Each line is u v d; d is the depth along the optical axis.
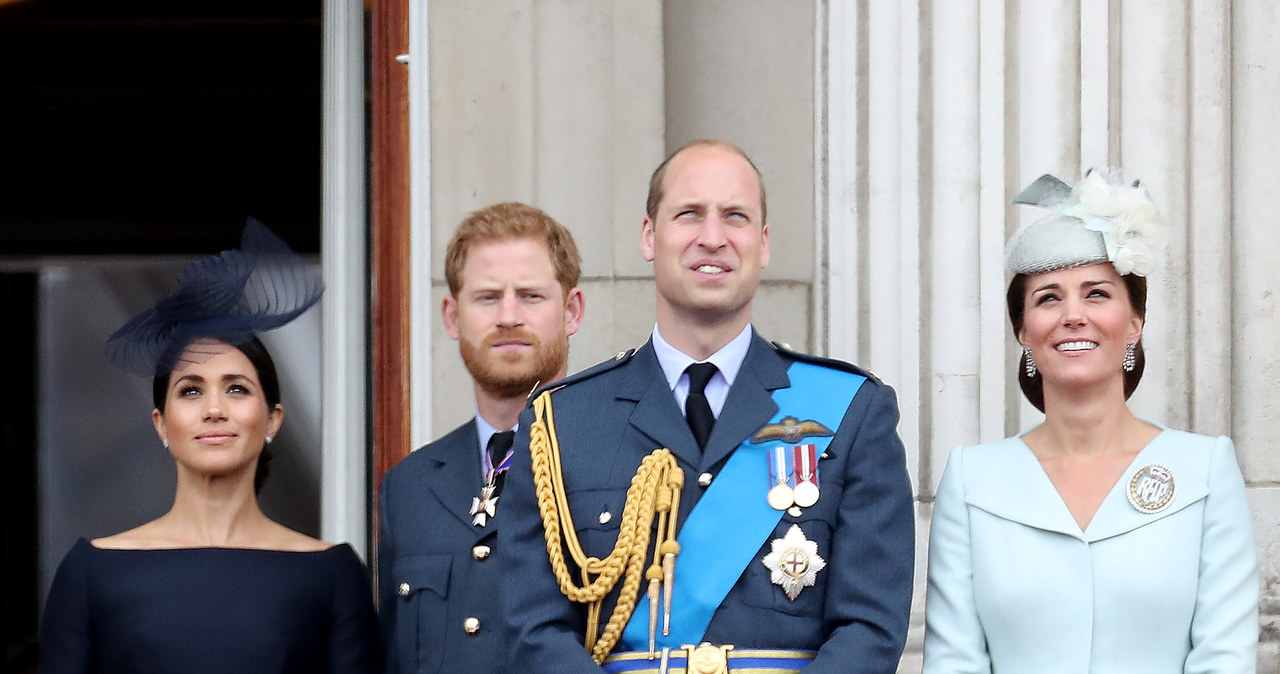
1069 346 10.57
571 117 14.68
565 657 9.14
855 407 9.70
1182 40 14.30
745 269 9.76
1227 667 9.80
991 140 14.26
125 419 24.48
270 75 23.05
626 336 14.56
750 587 9.27
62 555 24.16
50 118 23.88
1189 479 10.30
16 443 24.20
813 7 14.86
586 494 9.64
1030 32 14.27
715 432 9.66
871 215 14.39
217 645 10.27
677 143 14.92
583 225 14.62
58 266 24.80
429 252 14.62
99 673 10.31
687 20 14.98
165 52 22.44
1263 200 14.35
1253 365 14.24
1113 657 10.04
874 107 14.41
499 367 11.37
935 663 10.39
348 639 10.84
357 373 15.53
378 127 15.14
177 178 24.94
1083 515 10.40
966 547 10.61
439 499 11.33
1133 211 10.60
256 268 11.09
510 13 14.66
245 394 10.91
